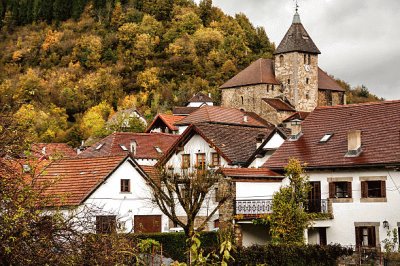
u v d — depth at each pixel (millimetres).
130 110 127438
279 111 117625
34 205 10992
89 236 11125
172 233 36781
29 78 158875
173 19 183625
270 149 46656
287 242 34688
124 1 198375
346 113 43469
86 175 42531
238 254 28266
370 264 32625
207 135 50062
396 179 37344
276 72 124062
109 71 172500
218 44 172375
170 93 158125
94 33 192375
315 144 41812
